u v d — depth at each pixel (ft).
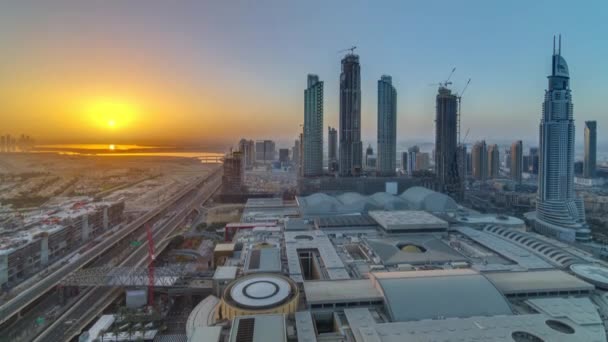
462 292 437.58
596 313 419.74
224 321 414.41
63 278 582.76
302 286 499.51
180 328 490.49
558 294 472.44
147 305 548.31
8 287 581.12
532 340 344.08
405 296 428.97
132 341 435.94
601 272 540.52
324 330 434.30
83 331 468.34
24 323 486.79
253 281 476.54
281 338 336.90
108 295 563.07
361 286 472.03
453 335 346.74
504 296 435.94
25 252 637.30
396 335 347.56
